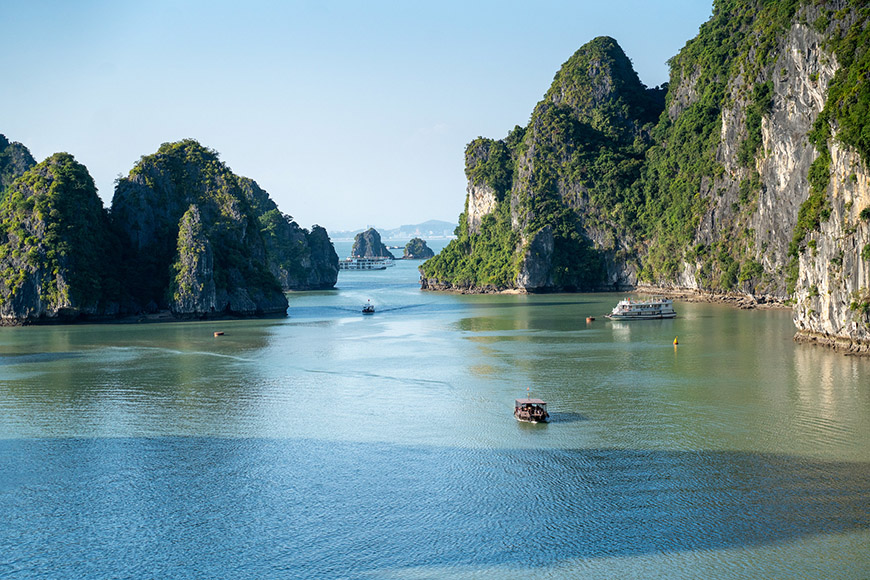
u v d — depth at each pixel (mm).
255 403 87188
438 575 47625
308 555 50406
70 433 75562
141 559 50375
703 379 95375
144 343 135750
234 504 58188
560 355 115875
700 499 57062
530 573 47594
